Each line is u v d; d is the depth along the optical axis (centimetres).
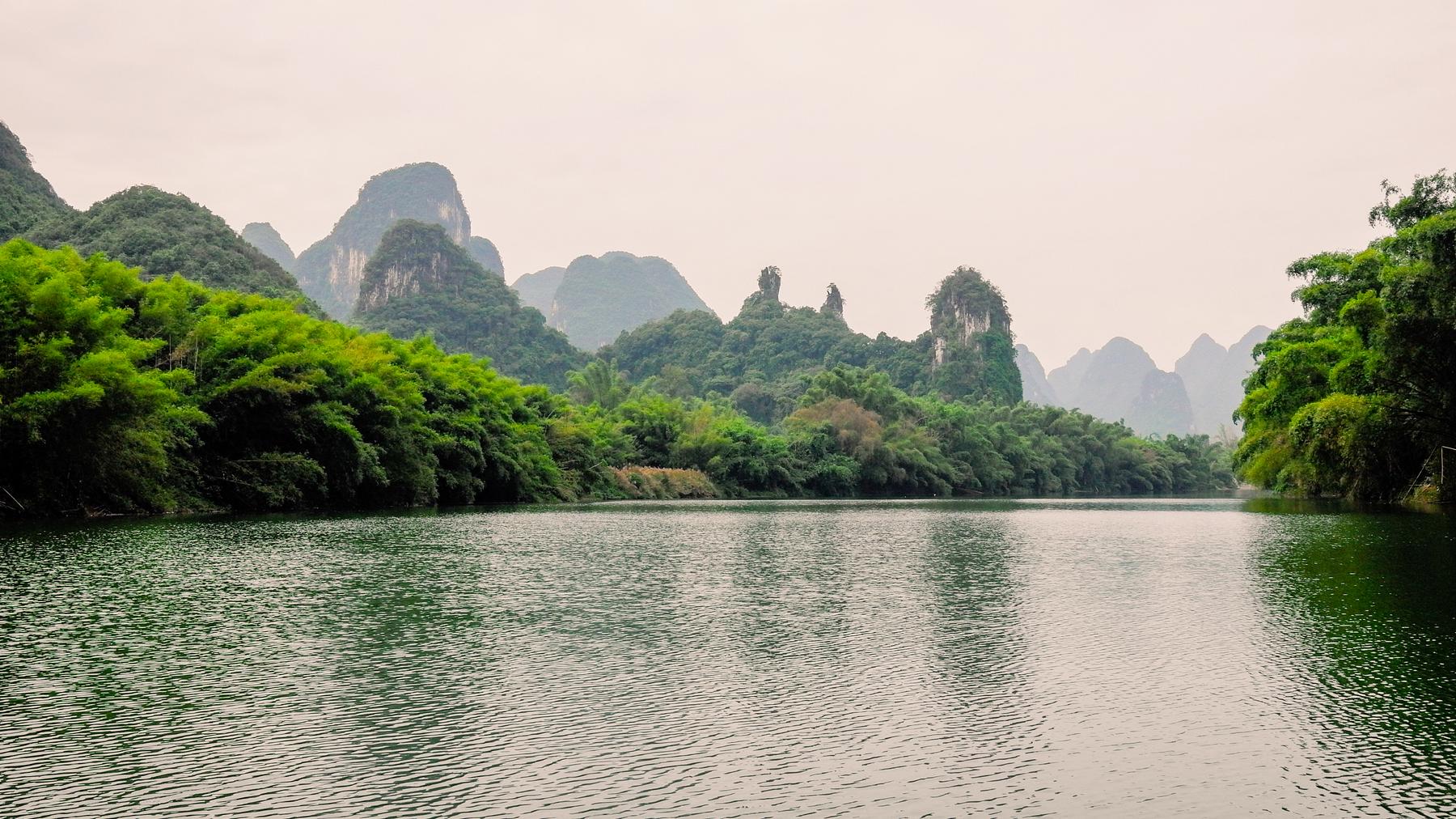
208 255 10450
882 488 11888
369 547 2922
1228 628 1595
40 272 3822
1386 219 5253
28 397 3425
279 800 814
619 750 946
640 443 10081
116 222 10606
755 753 938
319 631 1549
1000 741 977
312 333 5516
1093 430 16288
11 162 11444
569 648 1427
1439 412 4594
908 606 1847
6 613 1689
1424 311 4116
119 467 4025
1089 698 1142
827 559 2748
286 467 4888
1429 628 1585
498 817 775
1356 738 988
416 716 1061
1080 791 836
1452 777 873
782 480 10800
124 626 1576
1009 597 1967
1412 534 3309
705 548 3108
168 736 990
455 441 6272
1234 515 5403
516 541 3253
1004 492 13712
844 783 855
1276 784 855
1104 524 4672
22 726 1023
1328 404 4716
